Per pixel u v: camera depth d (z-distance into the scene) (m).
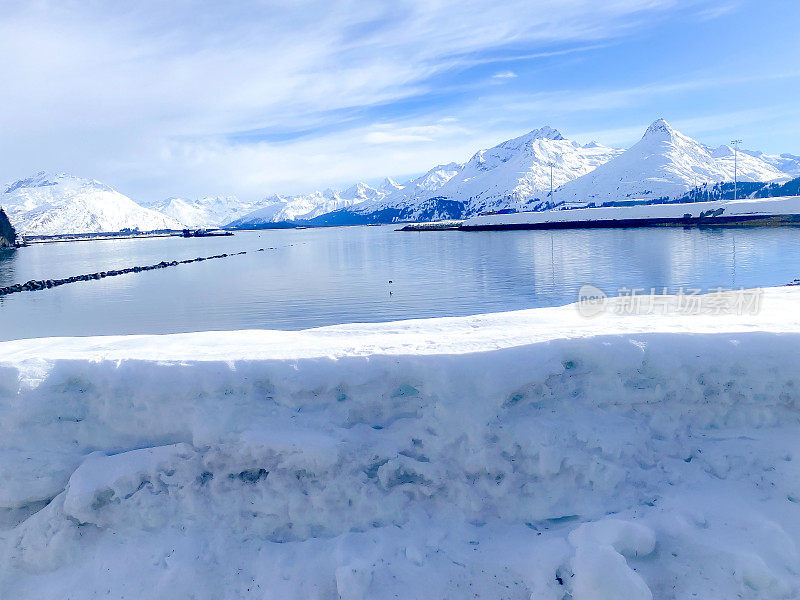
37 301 43.00
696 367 5.46
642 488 5.06
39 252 137.50
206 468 5.25
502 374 5.29
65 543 5.00
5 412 5.38
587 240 87.38
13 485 5.18
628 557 4.39
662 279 38.34
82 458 5.41
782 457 5.12
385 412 5.50
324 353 5.77
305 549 4.84
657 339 5.60
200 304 38.19
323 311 32.78
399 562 4.63
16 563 5.02
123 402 5.48
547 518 4.99
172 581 4.61
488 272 49.97
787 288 9.91
